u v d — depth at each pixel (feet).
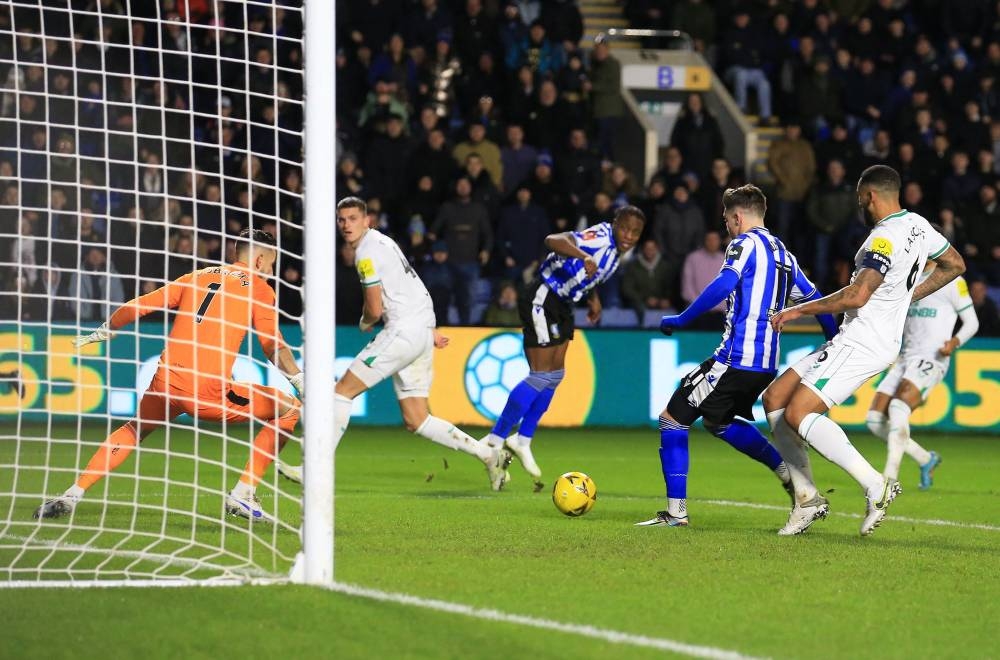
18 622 31.83
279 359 50.29
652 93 139.44
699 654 29.58
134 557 41.68
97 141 107.55
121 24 111.34
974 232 118.93
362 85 123.03
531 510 56.54
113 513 52.29
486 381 103.14
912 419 106.01
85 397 94.84
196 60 113.09
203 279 49.83
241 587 36.11
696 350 106.73
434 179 112.68
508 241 110.93
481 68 124.26
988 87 132.98
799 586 38.42
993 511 60.13
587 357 105.29
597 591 36.88
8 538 45.11
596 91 126.00
